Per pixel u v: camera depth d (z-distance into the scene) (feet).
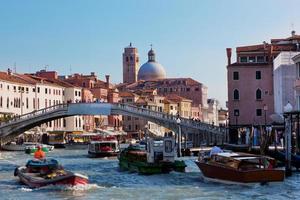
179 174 132.16
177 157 191.83
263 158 108.27
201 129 238.27
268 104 235.20
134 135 404.77
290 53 208.13
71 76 451.53
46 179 108.88
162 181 119.14
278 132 180.86
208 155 134.41
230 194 97.86
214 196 96.22
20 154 231.50
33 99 330.54
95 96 410.93
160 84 527.40
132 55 613.93
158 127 442.09
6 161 188.34
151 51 576.20
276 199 91.76
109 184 114.62
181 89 522.47
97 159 199.00
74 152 246.68
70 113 258.78
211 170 114.01
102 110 255.70
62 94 365.61
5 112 301.43
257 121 235.61
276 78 221.66
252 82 236.43
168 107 456.04
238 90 237.45
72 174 107.04
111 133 337.31
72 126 363.97
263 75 236.02
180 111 472.03
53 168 118.21
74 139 323.57
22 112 319.06
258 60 240.53
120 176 131.85
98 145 208.54
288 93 205.98
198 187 107.96
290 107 130.62
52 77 391.04
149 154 138.10
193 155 198.39
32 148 234.99
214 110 586.86
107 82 454.40
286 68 207.21
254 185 105.09
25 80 327.88
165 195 98.48
